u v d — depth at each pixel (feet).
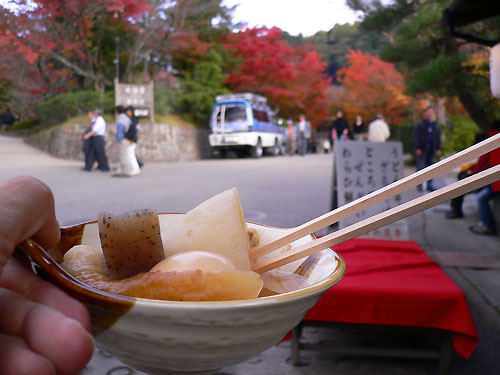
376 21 33.45
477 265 13.62
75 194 26.35
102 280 1.26
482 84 30.12
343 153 16.76
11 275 1.04
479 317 10.25
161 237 1.58
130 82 65.87
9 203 0.99
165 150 59.98
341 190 16.65
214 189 28.96
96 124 40.93
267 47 79.05
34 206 1.06
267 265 1.53
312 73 92.32
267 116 69.62
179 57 70.08
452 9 21.80
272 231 1.97
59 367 0.81
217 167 47.24
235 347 1.19
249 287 1.14
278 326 1.21
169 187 29.84
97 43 57.88
